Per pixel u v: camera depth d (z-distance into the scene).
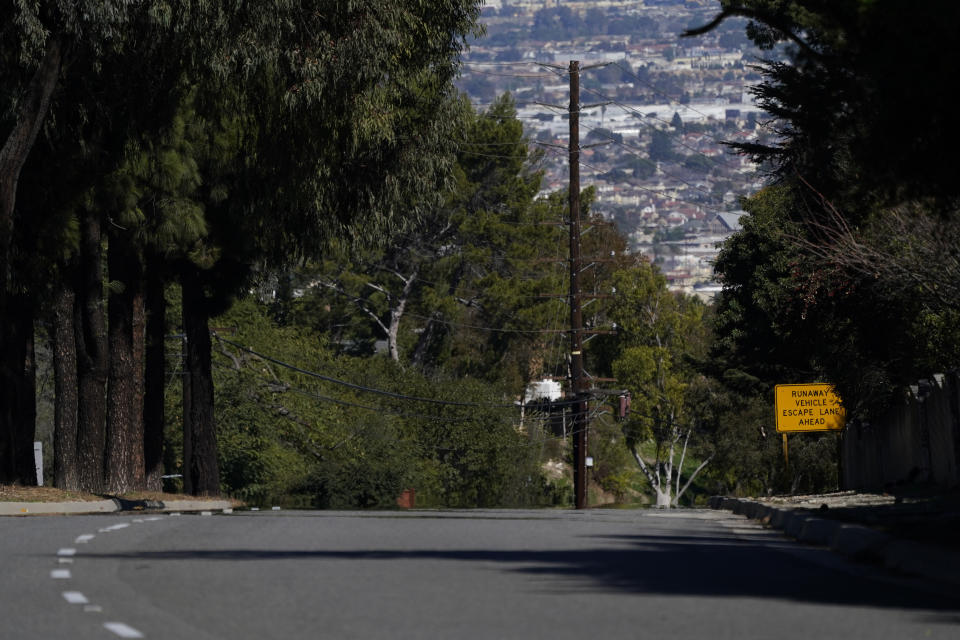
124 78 47.44
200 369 64.62
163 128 50.78
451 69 51.69
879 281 45.28
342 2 43.47
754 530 31.19
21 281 50.78
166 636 13.59
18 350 53.38
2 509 42.59
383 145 52.00
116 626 14.27
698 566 20.25
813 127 32.09
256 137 51.81
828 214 46.69
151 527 29.27
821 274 51.03
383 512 49.38
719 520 36.72
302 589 17.23
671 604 15.86
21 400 54.75
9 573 19.12
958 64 21.30
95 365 55.72
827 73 28.34
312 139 49.00
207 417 65.31
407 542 24.88
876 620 14.63
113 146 50.22
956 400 39.03
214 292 63.34
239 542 24.75
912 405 46.31
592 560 21.14
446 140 53.56
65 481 57.41
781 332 64.00
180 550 22.91
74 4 39.81
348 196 53.00
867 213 40.00
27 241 50.53
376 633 13.73
